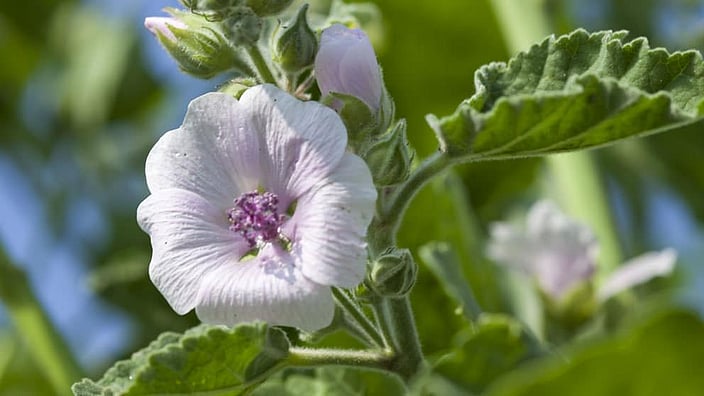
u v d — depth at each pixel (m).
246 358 0.40
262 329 0.39
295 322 0.39
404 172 0.41
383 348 0.42
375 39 0.60
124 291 0.56
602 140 0.41
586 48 0.42
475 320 0.50
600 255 0.56
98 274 0.56
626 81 0.42
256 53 0.42
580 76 0.40
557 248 0.55
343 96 0.41
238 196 0.41
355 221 0.39
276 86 0.41
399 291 0.40
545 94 0.40
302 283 0.39
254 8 0.42
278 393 0.47
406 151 0.41
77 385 0.42
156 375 0.40
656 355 0.41
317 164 0.40
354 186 0.39
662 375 0.41
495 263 0.57
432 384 0.45
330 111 0.40
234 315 0.39
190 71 0.42
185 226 0.40
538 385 0.41
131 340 0.57
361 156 0.41
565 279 0.55
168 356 0.40
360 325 0.42
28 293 0.57
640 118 0.40
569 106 0.40
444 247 0.51
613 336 0.41
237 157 0.40
